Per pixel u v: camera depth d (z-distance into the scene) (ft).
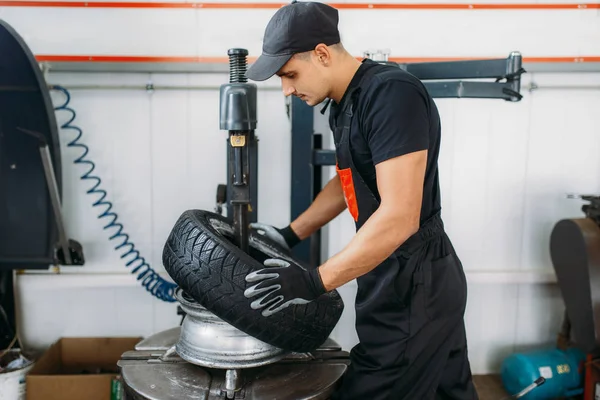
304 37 4.32
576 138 8.36
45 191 7.19
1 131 6.88
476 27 7.98
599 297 7.14
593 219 7.57
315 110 8.03
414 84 4.34
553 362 7.91
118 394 7.02
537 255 8.61
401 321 4.78
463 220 8.47
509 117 8.26
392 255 4.78
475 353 8.79
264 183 8.21
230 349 4.69
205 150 8.11
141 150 8.07
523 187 8.43
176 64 7.80
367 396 4.89
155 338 5.75
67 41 7.73
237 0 7.77
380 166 4.26
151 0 7.70
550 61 8.07
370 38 7.95
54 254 7.41
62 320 8.34
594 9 8.00
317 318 4.60
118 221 8.21
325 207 5.83
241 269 4.32
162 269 8.35
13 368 7.33
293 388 4.76
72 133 7.95
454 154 8.31
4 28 5.97
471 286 8.59
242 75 4.63
